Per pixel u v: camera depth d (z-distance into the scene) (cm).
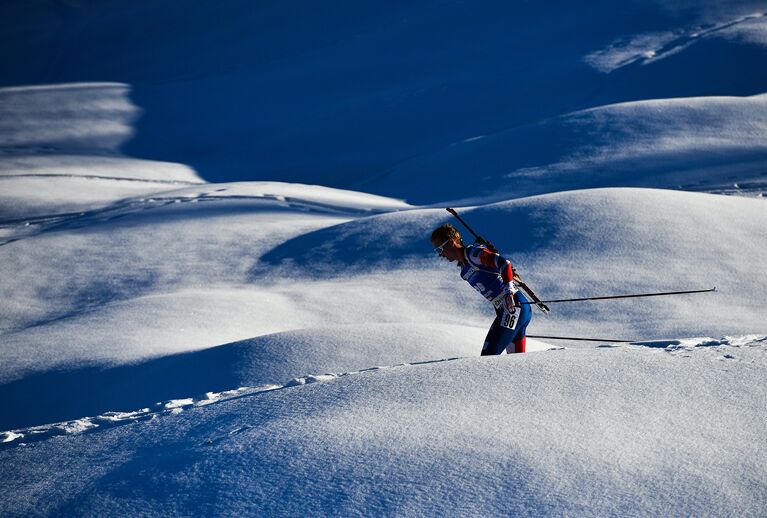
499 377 532
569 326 1914
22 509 446
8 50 13950
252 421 512
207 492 414
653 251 2291
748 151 4203
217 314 2123
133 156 7619
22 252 3234
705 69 7000
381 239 2795
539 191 4125
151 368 1513
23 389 1603
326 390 554
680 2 8969
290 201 4047
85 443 550
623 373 521
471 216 2762
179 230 3425
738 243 2320
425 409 484
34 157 6962
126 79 12650
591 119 5088
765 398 461
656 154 4334
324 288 2428
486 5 10469
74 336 1953
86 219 3912
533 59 8744
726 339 641
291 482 406
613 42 8488
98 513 418
